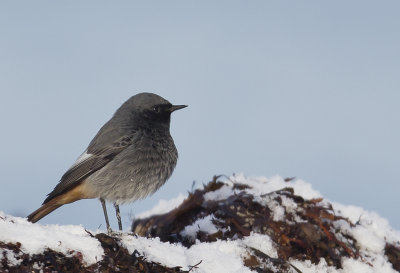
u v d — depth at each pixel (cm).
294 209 1219
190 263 960
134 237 960
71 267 852
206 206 1273
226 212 1213
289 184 1388
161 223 1317
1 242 834
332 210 1250
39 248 847
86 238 897
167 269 910
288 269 1066
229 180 1407
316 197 1333
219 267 972
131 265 895
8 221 889
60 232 891
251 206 1213
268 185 1388
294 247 1127
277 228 1162
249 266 1042
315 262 1114
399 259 1196
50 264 837
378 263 1158
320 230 1170
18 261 821
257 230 1166
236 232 1173
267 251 1089
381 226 1312
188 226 1223
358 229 1228
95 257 874
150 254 924
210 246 1052
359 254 1163
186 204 1334
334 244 1153
